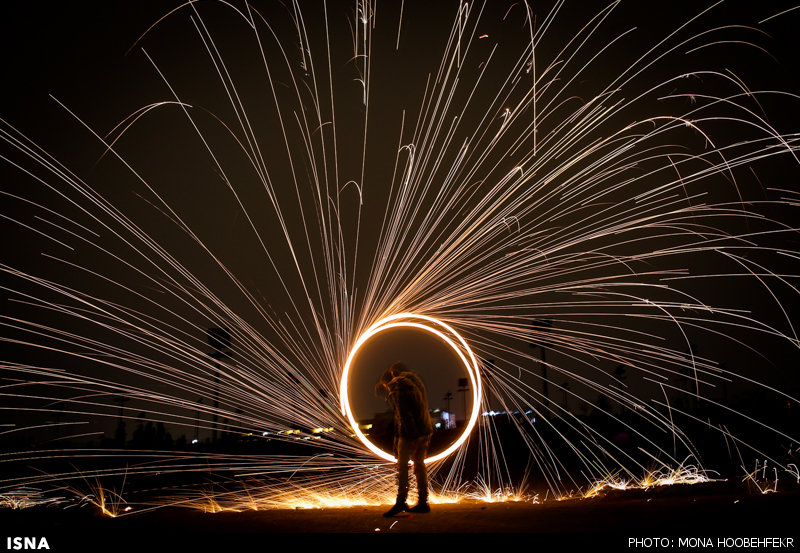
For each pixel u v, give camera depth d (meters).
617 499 5.29
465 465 11.20
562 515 4.30
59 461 15.66
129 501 8.45
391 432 6.19
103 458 15.81
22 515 5.55
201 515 5.17
